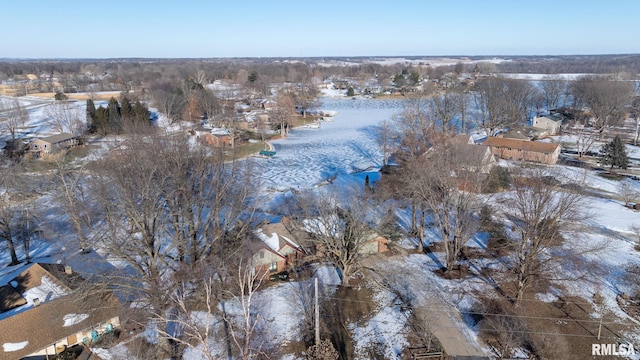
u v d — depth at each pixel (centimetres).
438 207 4175
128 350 3167
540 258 4225
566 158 8000
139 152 3984
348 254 4116
